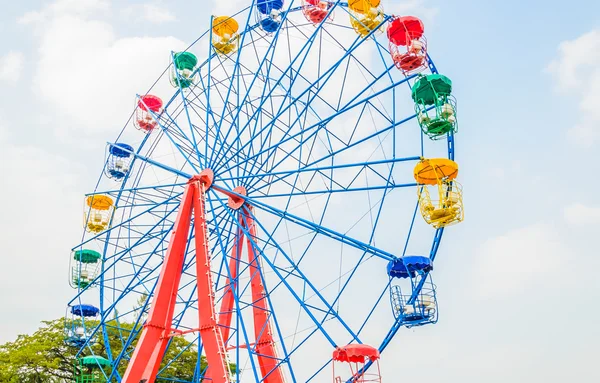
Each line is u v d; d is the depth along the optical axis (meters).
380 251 25.28
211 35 32.88
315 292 24.84
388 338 25.78
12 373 36.03
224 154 29.44
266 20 32.28
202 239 25.78
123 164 34.44
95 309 33.75
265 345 27.62
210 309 24.25
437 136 26.03
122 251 31.36
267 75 30.45
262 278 28.02
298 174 27.73
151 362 23.42
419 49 26.16
